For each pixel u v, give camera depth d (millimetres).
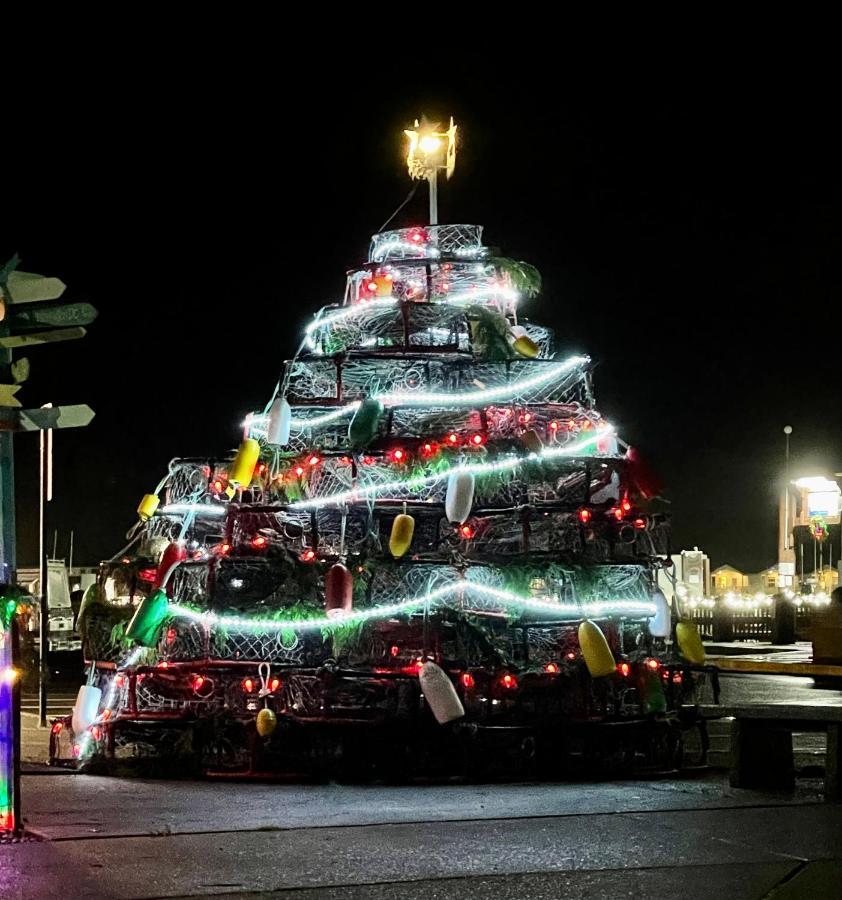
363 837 7277
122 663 10906
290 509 10164
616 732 10188
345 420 10742
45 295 7305
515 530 10648
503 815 8031
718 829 7586
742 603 37250
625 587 10750
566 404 10891
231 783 9766
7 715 7293
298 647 10211
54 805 8492
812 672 21609
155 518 11609
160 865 6508
